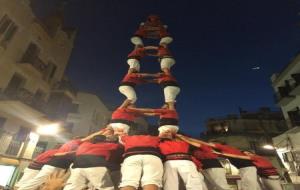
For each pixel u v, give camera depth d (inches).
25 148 709.9
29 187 124.0
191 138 141.3
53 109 962.1
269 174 146.2
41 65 863.7
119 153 122.0
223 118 1416.1
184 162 111.4
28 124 825.5
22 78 785.6
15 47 743.1
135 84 175.8
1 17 683.4
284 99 996.6
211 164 131.9
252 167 142.0
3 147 697.6
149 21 230.8
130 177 100.7
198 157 134.0
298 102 958.4
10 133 730.8
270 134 1248.8
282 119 1343.5
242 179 144.9
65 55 1049.5
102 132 143.2
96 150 116.3
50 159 133.7
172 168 111.7
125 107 158.2
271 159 1086.4
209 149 138.3
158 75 178.2
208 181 138.3
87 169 111.4
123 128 141.1
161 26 225.5
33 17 815.1
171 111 146.9
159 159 107.5
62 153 130.8
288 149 945.5
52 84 948.0
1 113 726.5
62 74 1024.9
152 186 96.9
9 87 742.5
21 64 756.0
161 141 123.7
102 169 111.3
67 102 1035.9
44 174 128.4
